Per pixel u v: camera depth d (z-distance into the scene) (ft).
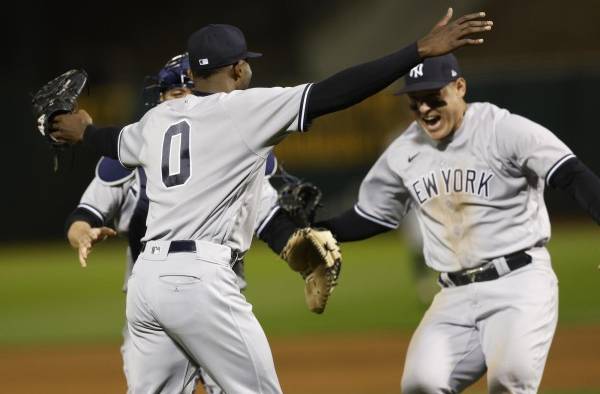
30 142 260.83
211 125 50.11
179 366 51.75
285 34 385.70
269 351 50.67
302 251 60.18
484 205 57.47
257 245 255.50
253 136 49.42
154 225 50.78
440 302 59.57
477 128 57.62
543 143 55.11
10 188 261.85
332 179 264.31
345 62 375.86
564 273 173.37
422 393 57.06
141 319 50.88
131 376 52.54
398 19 371.56
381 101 260.83
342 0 380.99
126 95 256.32
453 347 57.98
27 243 263.08
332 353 114.93
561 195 255.70
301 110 48.08
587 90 256.73
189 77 57.62
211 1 388.16
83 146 55.62
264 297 163.73
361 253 229.45
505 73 257.96
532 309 56.24
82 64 364.17
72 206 261.85
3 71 355.97
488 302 57.41
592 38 357.20
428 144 59.52
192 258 49.34
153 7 384.06
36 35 360.48
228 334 49.29
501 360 55.42
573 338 117.60
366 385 96.17
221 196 49.80
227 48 52.42
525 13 361.51
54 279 201.05
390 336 124.77
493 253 57.52
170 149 50.80
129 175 60.03
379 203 63.36
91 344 126.72
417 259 146.72
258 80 291.17
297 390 95.09
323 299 60.80
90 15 374.22
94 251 250.78
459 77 57.88
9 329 141.59
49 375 107.24
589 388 90.17
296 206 61.82
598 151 256.52
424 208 59.82
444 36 46.06
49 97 55.42
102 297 172.04
